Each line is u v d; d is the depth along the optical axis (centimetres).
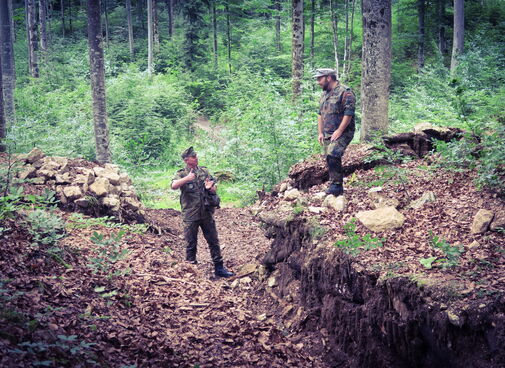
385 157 684
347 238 460
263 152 1059
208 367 362
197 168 634
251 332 444
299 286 518
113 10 4816
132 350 350
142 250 627
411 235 453
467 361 311
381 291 381
